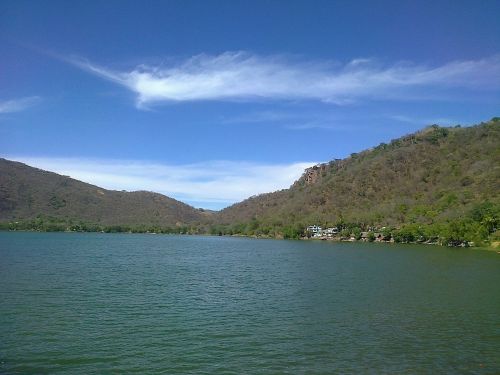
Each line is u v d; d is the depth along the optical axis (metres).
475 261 110.81
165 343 34.12
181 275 79.12
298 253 145.50
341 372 28.33
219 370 28.55
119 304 48.59
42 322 39.41
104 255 121.88
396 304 50.50
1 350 31.48
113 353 31.45
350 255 134.12
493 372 28.58
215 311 46.09
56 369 28.20
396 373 28.23
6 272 73.12
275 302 51.66
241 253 146.12
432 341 35.19
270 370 28.61
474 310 47.22
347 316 44.00
